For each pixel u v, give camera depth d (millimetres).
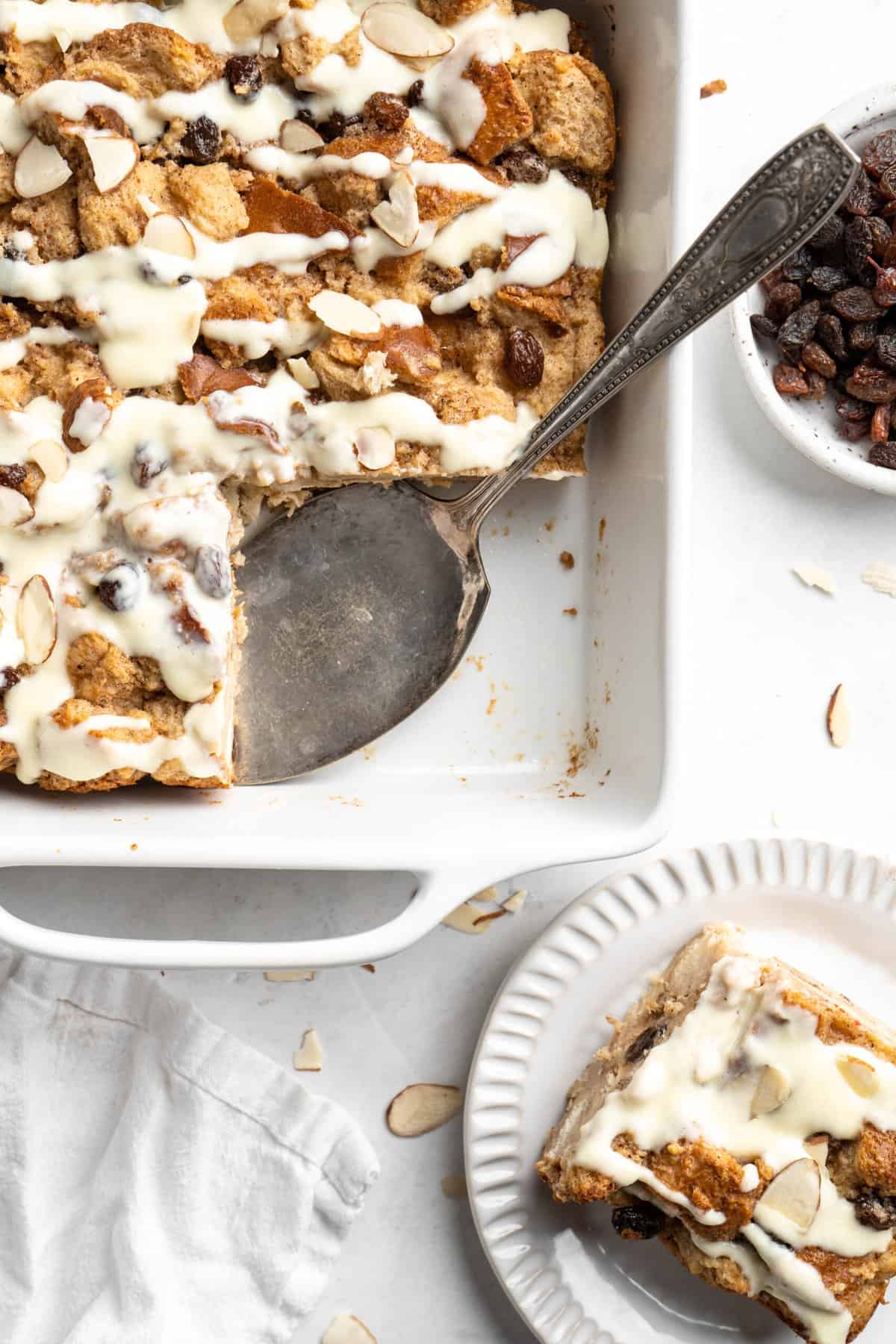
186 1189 682
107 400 611
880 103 672
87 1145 691
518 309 631
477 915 695
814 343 683
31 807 629
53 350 618
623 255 646
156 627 614
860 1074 654
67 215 612
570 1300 681
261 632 654
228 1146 685
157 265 609
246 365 627
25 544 615
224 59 616
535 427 639
